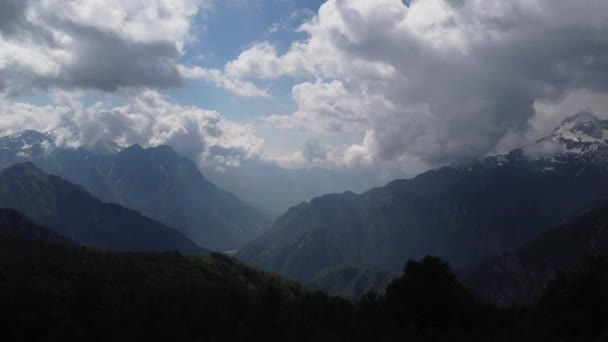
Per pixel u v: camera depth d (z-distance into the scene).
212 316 94.38
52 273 145.38
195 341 87.44
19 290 99.88
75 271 153.00
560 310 107.38
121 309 91.94
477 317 109.44
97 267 170.25
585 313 98.56
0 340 86.25
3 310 89.06
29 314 90.06
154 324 88.44
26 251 173.50
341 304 121.50
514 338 98.31
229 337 88.44
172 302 99.69
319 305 115.50
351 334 102.25
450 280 113.12
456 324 103.19
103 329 87.19
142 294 105.19
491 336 101.44
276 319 93.94
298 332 94.62
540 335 96.56
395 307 110.00
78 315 95.62
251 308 103.50
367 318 109.12
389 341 94.75
